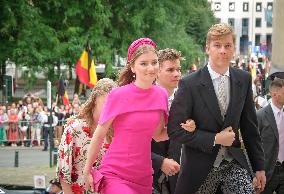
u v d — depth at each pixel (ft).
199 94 17.43
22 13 114.21
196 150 17.60
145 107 16.39
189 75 17.78
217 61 17.38
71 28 116.06
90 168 16.96
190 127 17.08
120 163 16.52
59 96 97.60
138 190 16.63
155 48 16.56
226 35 17.26
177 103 17.49
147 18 122.72
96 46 116.67
